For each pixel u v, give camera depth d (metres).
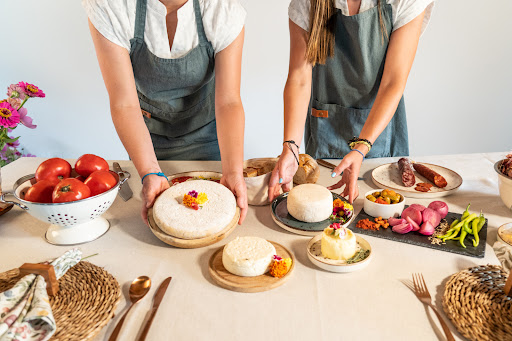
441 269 1.13
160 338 0.92
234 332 0.93
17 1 3.29
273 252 1.13
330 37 1.78
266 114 3.58
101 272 1.11
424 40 3.30
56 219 1.21
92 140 3.74
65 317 0.96
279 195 1.50
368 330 0.93
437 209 1.34
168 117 1.92
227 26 1.55
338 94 1.97
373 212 1.37
